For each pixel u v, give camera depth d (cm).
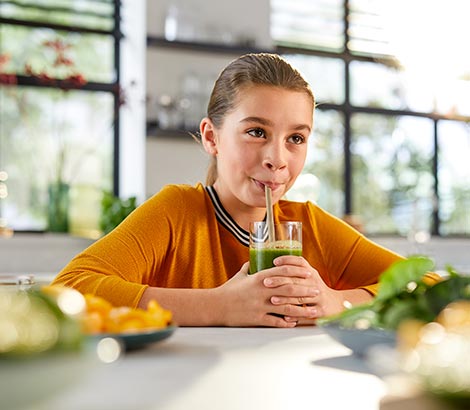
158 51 398
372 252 172
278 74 153
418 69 465
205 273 164
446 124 490
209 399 56
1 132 392
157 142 395
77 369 47
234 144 156
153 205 162
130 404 54
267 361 76
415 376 47
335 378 66
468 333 51
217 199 169
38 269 354
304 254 174
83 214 407
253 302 123
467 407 45
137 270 150
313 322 126
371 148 471
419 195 481
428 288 77
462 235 489
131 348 80
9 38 398
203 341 94
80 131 410
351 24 469
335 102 464
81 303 59
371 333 74
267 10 423
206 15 408
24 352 46
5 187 388
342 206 463
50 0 407
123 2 423
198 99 398
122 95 397
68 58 411
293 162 156
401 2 461
